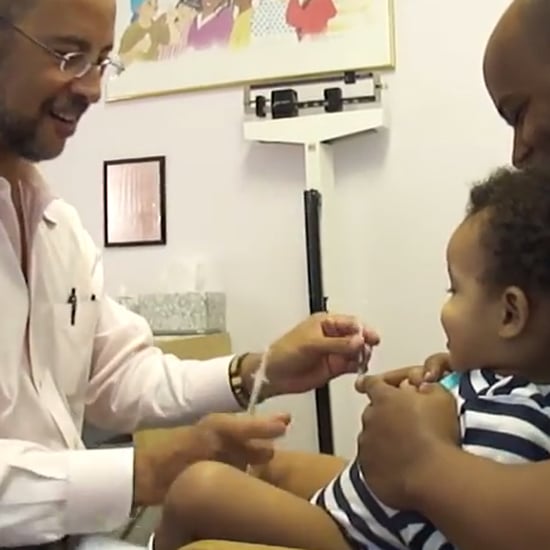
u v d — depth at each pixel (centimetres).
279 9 224
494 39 96
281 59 224
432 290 213
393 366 216
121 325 146
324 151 214
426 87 213
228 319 230
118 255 242
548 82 89
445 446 74
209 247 233
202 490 88
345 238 220
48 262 129
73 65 118
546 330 78
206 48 232
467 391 81
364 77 214
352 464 90
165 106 237
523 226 79
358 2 217
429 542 77
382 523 81
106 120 243
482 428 77
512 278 79
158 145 238
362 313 218
